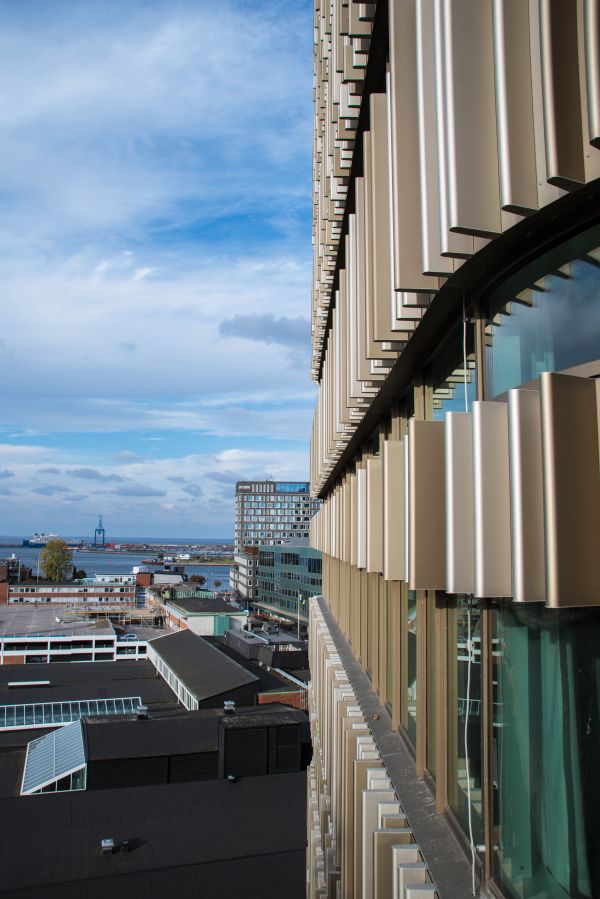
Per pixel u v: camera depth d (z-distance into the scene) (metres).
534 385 4.30
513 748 4.62
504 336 4.85
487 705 5.04
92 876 21.52
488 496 4.11
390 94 5.20
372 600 11.69
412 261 4.95
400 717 8.88
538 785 4.24
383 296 6.19
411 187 4.96
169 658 57.34
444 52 4.14
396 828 6.20
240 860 22.58
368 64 6.58
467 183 4.03
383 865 6.01
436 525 4.95
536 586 3.76
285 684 51.97
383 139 6.09
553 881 4.01
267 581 138.25
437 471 4.98
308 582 118.19
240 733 29.41
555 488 3.51
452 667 6.20
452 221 3.99
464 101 4.05
